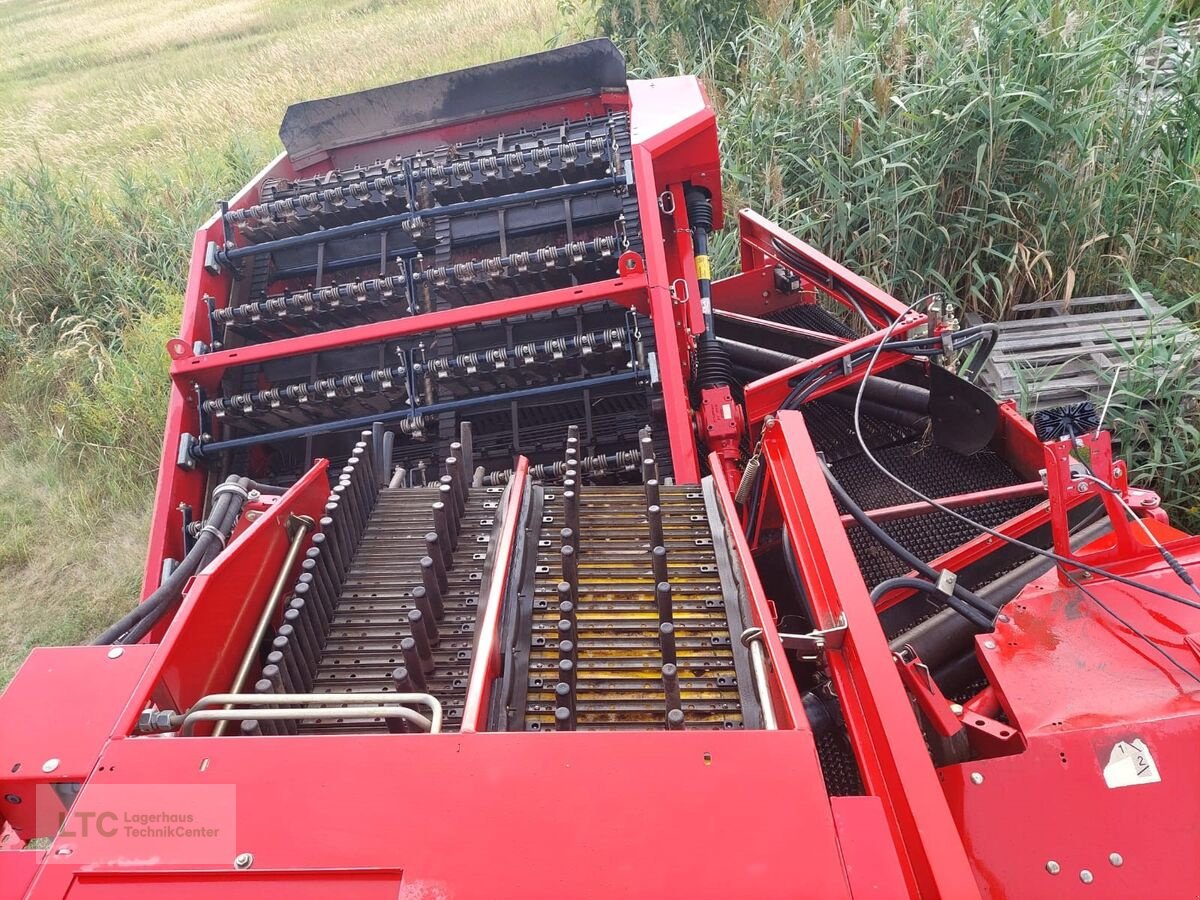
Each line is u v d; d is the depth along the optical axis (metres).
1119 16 5.65
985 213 5.39
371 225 3.91
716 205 4.57
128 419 5.68
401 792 1.31
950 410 3.59
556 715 1.62
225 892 1.22
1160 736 1.75
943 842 1.32
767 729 1.48
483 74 4.42
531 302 3.34
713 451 3.26
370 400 3.69
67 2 26.05
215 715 1.54
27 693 1.64
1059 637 2.11
